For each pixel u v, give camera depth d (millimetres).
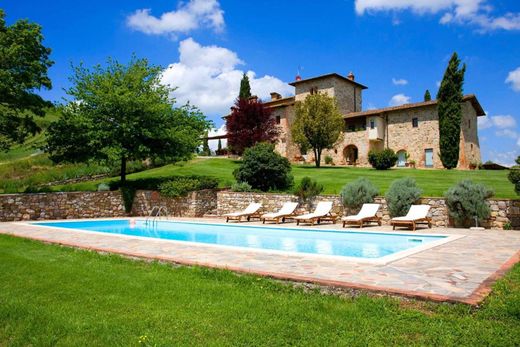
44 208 18938
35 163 29922
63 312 4496
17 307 4656
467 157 35156
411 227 13367
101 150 19844
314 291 5172
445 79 32969
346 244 11086
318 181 23453
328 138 32625
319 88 43656
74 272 6430
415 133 36469
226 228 15742
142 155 21641
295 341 3615
